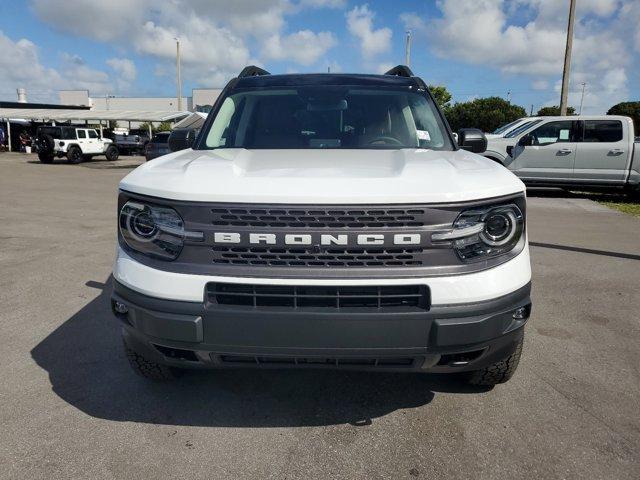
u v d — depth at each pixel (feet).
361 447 8.05
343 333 6.98
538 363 10.93
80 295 15.34
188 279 7.08
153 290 7.22
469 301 7.03
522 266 7.50
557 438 8.26
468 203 7.02
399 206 6.89
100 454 7.82
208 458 7.76
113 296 7.83
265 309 7.01
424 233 6.93
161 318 7.17
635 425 8.63
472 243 7.14
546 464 7.64
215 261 7.10
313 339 7.03
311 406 9.23
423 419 8.81
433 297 6.95
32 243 22.77
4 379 10.12
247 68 14.03
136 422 8.70
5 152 121.08
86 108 182.39
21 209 33.53
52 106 172.65
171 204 7.14
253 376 10.30
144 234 7.46
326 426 8.61
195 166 8.11
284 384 9.98
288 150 10.03
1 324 13.00
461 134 12.19
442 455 7.86
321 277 6.88
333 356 7.14
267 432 8.43
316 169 7.88
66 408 9.09
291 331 7.01
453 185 7.18
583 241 23.86
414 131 11.24
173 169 8.13
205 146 11.24
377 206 6.88
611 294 15.76
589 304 14.80
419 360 7.34
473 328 7.04
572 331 12.74
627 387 9.91
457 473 7.45
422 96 12.30
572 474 7.43
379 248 6.93
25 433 8.33
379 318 6.93
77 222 28.58
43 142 86.58
